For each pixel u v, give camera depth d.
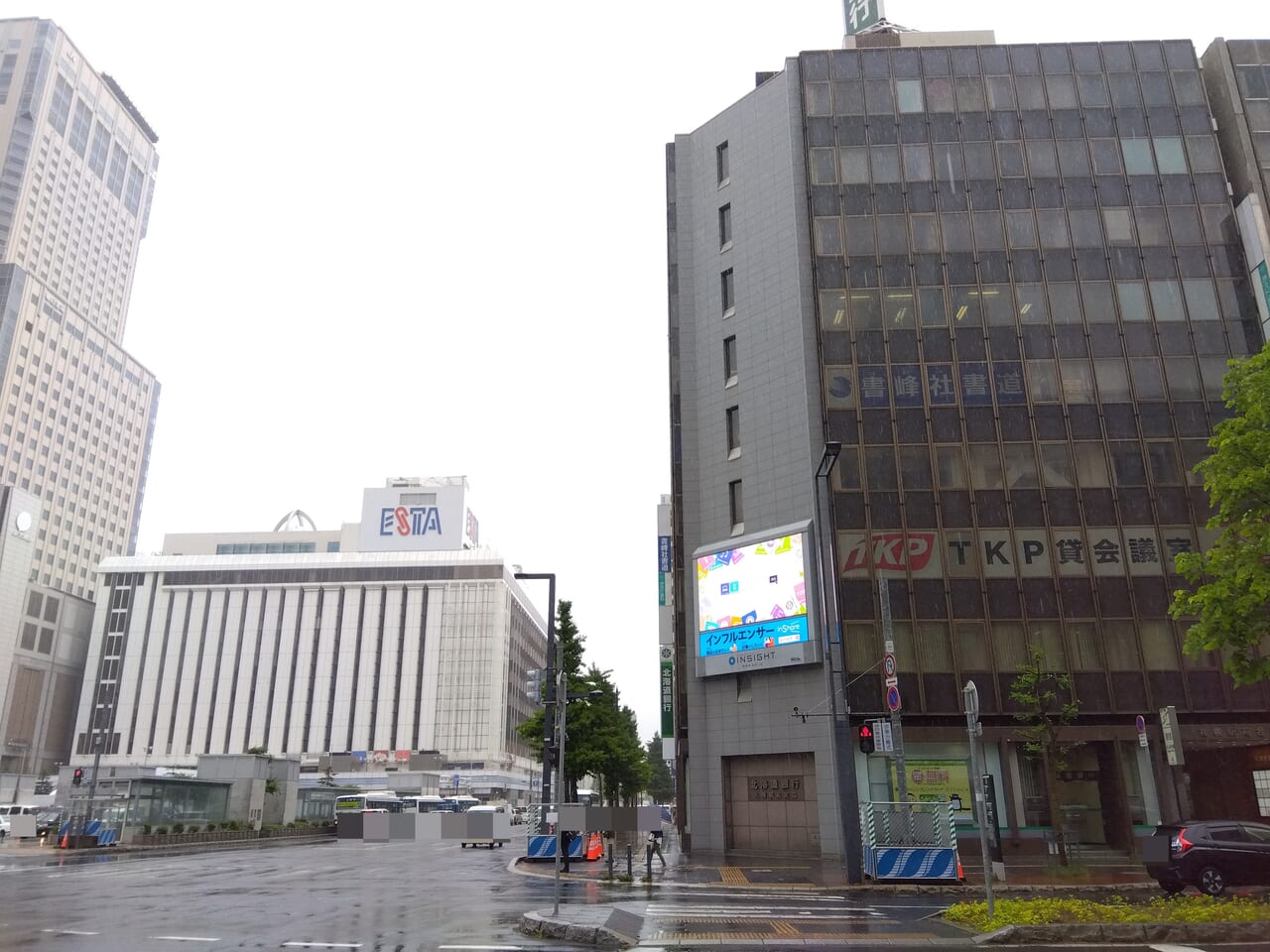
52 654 119.25
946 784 30.28
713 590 35.66
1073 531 32.94
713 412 38.84
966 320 35.78
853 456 34.16
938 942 12.73
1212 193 37.25
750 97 41.25
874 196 37.72
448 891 21.41
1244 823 18.28
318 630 118.44
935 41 44.66
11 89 145.62
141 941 13.05
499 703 114.88
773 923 15.04
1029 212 37.19
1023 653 31.50
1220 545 19.70
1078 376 34.88
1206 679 31.08
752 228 39.38
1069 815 30.27
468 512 131.12
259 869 29.34
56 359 138.12
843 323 35.97
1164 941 12.63
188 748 114.56
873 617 32.03
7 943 12.79
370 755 109.75
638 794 106.50
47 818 52.69
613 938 12.87
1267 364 18.56
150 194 178.75
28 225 142.38
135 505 158.38
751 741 33.41
